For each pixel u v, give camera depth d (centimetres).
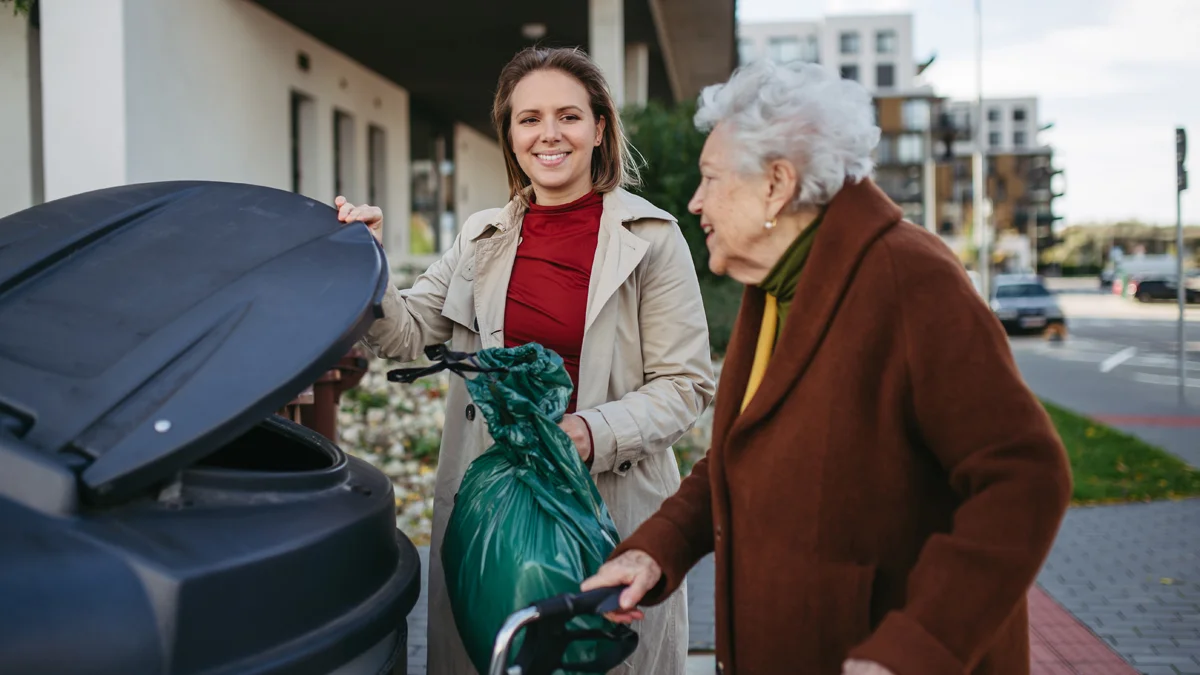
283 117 1082
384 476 197
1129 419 1142
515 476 188
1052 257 12419
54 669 122
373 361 901
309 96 1163
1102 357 2083
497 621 174
